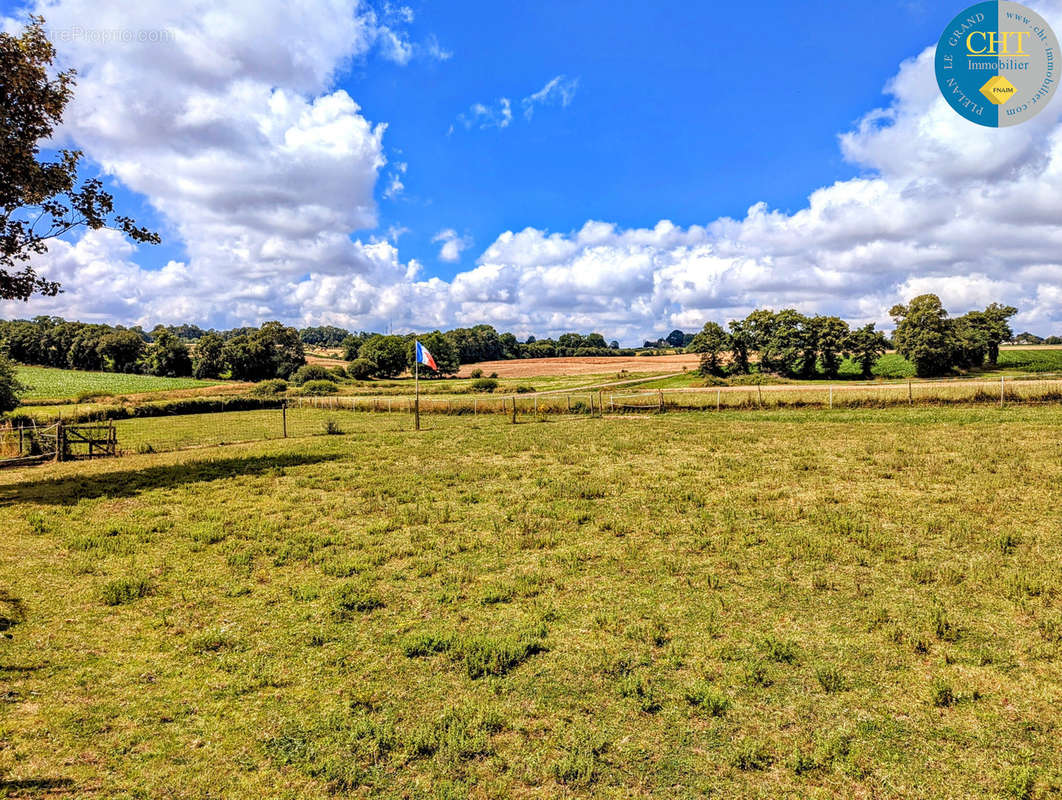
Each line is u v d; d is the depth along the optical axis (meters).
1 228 16.62
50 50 16.61
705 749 4.76
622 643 6.55
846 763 4.54
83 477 18.33
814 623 6.89
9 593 8.24
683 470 16.47
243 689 5.77
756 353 96.06
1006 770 4.40
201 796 4.33
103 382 98.75
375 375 115.12
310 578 8.83
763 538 10.05
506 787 4.39
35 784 4.37
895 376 83.44
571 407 39.31
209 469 19.34
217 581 8.71
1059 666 5.75
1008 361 86.69
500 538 10.66
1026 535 9.56
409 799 4.29
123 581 8.48
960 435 20.45
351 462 20.53
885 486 13.46
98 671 6.11
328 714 5.34
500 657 6.21
